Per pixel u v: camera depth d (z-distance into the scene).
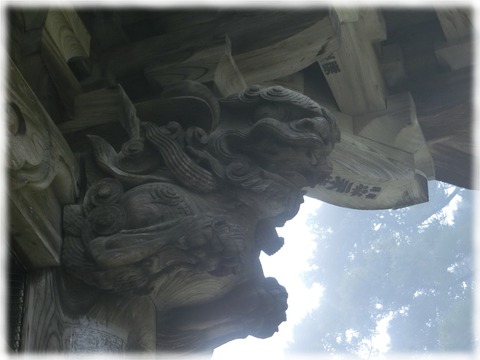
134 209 5.86
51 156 5.73
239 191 5.96
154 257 5.75
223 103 6.31
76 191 6.02
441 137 8.46
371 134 8.05
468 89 8.38
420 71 8.49
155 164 6.07
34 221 5.64
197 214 5.86
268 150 5.96
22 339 5.61
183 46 6.91
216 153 6.06
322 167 6.00
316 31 6.92
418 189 8.24
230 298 6.36
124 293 5.91
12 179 5.40
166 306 6.38
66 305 5.79
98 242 5.75
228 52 6.82
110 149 6.16
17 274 5.73
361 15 7.77
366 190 8.04
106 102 6.48
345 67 7.77
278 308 6.39
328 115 6.04
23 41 6.30
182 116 6.52
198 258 5.75
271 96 6.11
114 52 7.02
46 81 6.34
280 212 6.04
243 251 5.80
